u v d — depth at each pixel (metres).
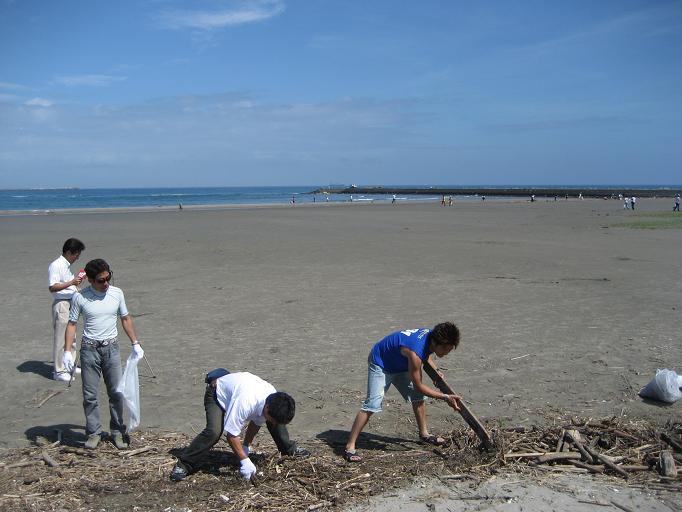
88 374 5.55
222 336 9.72
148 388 7.27
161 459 5.29
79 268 17.70
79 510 4.41
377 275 16.09
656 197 94.62
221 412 4.97
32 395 7.16
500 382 7.38
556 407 6.51
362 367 8.05
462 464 5.15
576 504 4.48
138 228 33.81
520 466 5.09
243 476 4.86
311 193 148.00
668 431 5.73
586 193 102.62
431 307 11.90
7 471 5.04
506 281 15.02
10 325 10.66
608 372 7.71
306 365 8.15
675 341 9.19
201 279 15.53
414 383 5.26
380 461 5.25
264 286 14.42
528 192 110.75
